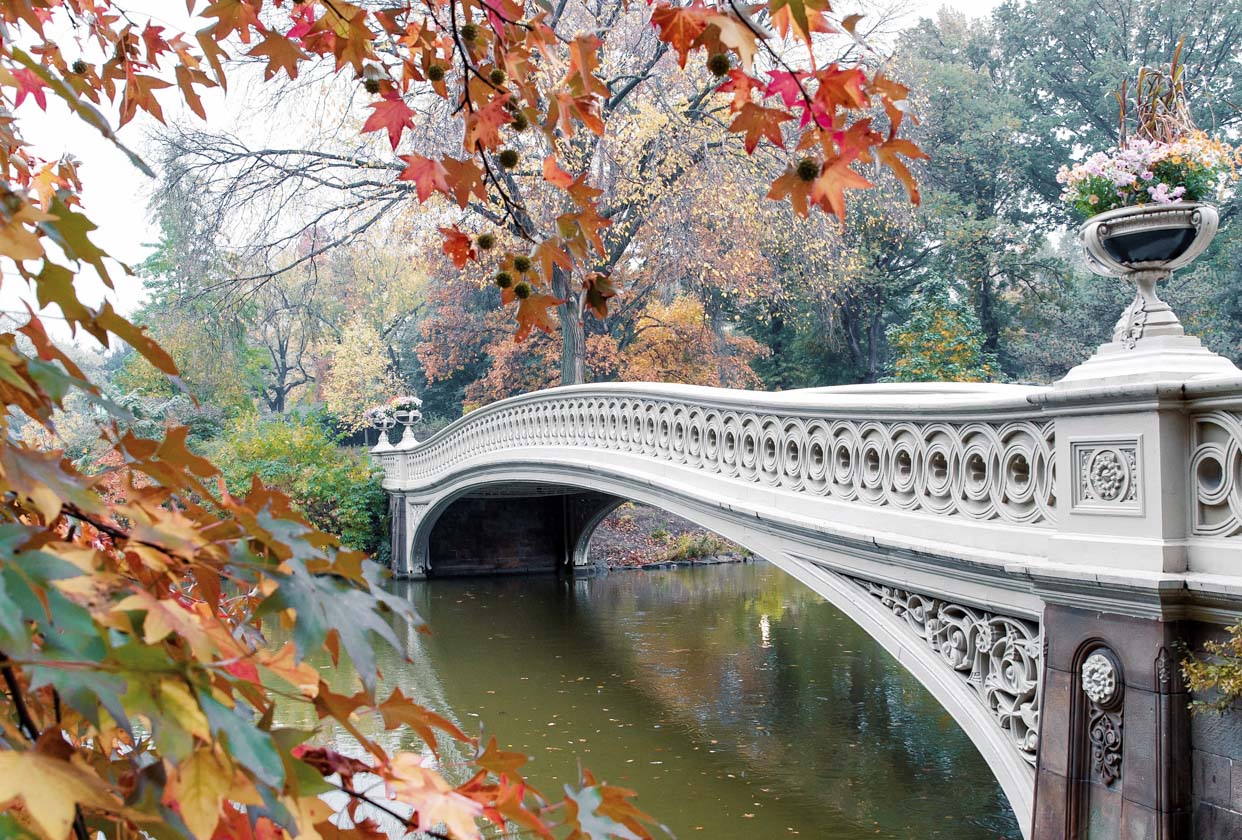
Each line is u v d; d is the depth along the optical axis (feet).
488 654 40.50
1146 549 12.76
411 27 5.03
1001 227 99.14
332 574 2.57
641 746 26.68
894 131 3.53
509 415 48.80
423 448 65.36
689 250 60.90
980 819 20.88
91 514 2.38
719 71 3.51
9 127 4.00
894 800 22.15
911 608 19.12
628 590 61.98
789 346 111.65
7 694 2.35
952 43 121.39
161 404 84.02
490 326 102.17
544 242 4.64
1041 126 107.76
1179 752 12.27
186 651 2.34
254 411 94.99
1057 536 14.34
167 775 1.94
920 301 75.31
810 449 22.75
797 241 68.18
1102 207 14.25
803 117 3.65
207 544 2.42
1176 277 83.30
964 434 17.15
